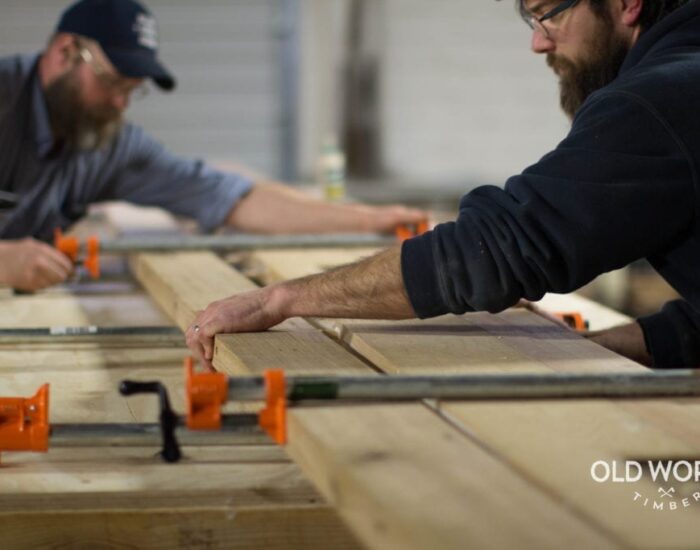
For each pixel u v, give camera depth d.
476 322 2.51
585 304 3.39
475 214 2.18
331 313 2.32
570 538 1.34
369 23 7.81
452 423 1.81
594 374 1.93
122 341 2.86
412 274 2.21
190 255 3.55
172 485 1.92
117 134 3.98
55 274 3.29
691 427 1.78
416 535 1.33
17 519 1.81
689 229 2.15
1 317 3.15
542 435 1.72
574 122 2.24
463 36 8.05
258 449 2.09
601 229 2.09
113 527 1.82
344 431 1.70
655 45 2.27
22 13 7.39
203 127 7.84
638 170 2.09
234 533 1.84
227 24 7.74
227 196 4.04
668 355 2.70
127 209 5.25
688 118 2.10
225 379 1.78
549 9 2.36
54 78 3.73
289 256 3.57
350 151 7.95
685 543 1.34
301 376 1.83
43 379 2.55
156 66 3.80
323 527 1.86
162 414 1.80
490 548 1.31
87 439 1.85
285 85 7.89
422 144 8.12
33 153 3.82
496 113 8.24
